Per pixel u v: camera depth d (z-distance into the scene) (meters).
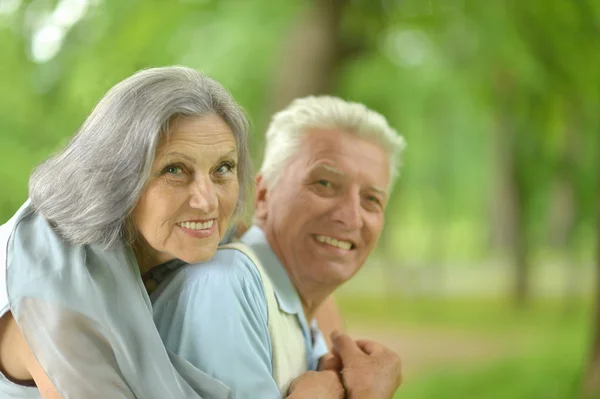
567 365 7.93
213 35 9.97
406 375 8.95
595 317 6.92
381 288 19.28
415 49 10.90
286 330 1.99
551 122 8.85
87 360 1.57
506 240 21.48
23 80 8.84
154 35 8.65
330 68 7.18
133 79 1.67
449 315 14.33
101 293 1.61
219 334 1.73
